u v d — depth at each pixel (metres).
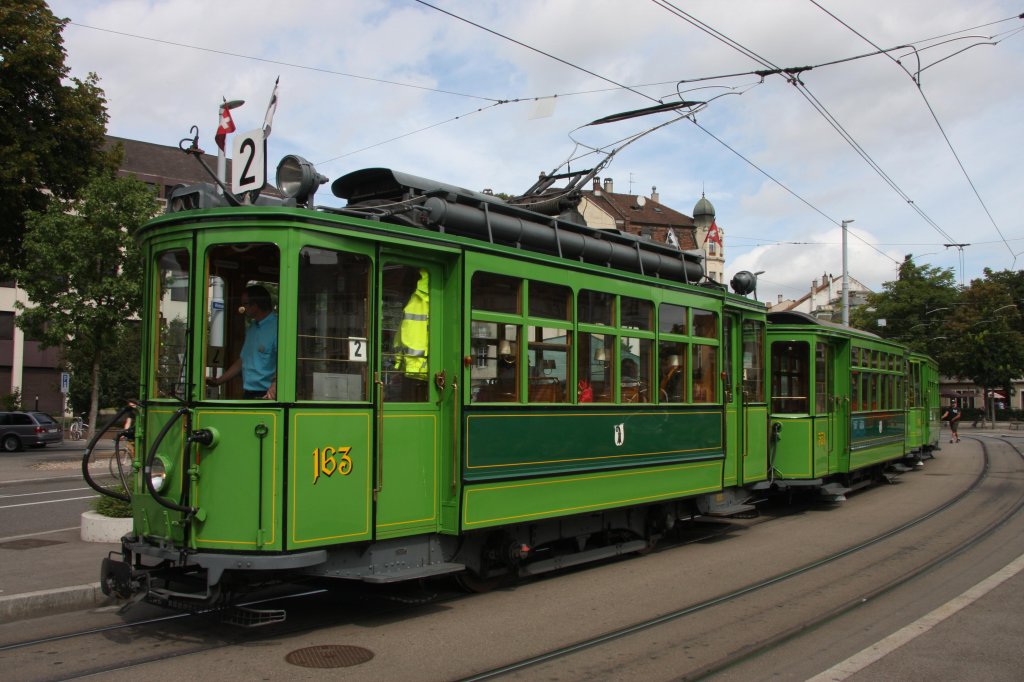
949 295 49.97
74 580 7.49
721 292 10.79
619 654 5.80
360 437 6.30
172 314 6.34
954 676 5.34
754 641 6.13
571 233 8.65
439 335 7.04
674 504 10.19
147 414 6.37
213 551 5.86
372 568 6.49
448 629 6.43
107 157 25.38
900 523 12.29
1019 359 48.03
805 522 12.53
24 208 23.62
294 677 5.21
